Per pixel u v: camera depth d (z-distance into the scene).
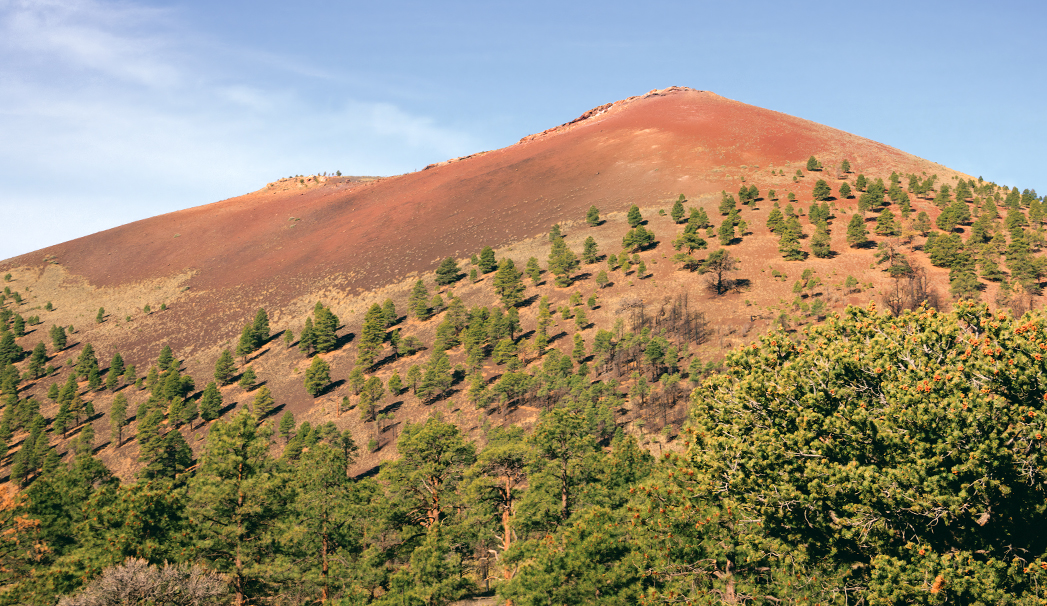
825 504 18.12
